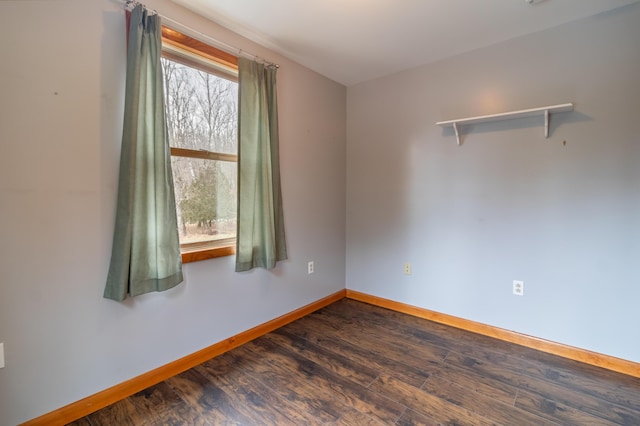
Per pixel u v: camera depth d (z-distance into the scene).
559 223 2.28
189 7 2.00
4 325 1.41
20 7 1.40
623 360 2.06
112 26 1.69
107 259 1.70
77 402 1.62
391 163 3.16
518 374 2.03
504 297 2.54
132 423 1.59
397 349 2.36
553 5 1.99
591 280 2.17
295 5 1.98
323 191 3.21
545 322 2.35
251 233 2.40
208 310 2.21
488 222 2.59
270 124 2.54
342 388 1.88
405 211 3.08
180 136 2.08
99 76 1.64
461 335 2.62
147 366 1.89
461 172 2.72
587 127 2.15
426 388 1.88
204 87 2.21
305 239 3.02
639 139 1.98
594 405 1.73
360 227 3.44
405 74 3.02
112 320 1.74
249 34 2.34
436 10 2.04
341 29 2.28
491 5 1.99
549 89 2.28
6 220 1.40
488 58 2.54
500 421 1.60
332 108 3.29
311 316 3.02
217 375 2.01
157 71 1.77
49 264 1.52
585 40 2.13
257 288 2.55
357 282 3.50
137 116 1.71
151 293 1.90
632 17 1.98
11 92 1.39
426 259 2.96
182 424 1.58
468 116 2.66
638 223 2.00
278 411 1.67
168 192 1.87
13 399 1.44
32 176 1.46
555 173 2.28
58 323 1.56
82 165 1.60
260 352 2.31
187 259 2.04
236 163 2.42
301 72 2.90
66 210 1.56
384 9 2.03
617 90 2.04
